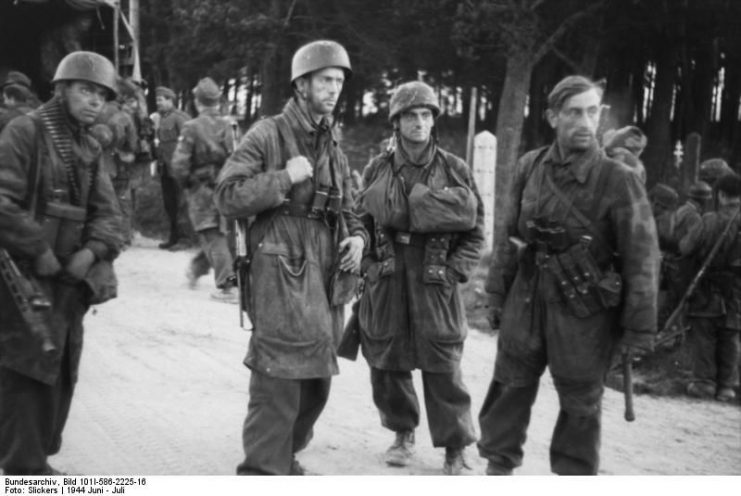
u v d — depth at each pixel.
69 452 5.38
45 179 4.20
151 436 5.76
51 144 4.21
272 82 25.31
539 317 4.56
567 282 4.40
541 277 4.52
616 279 4.37
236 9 23.36
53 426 4.36
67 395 4.47
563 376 4.47
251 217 4.49
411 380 5.40
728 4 25.92
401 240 5.14
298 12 25.67
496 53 23.53
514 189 4.69
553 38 22.30
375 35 25.33
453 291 5.17
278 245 4.42
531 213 4.53
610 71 32.69
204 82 9.80
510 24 21.16
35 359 4.14
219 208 4.41
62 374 4.39
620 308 4.43
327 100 4.54
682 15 25.66
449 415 5.16
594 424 4.54
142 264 13.16
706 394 8.66
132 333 8.74
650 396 8.53
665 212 9.55
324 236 4.54
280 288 4.36
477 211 5.21
